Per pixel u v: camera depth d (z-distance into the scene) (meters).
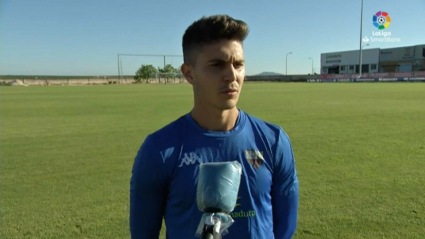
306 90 29.08
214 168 1.16
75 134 8.64
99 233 3.37
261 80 74.94
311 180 4.78
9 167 5.64
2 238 3.29
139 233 1.58
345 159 5.86
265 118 10.98
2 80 57.31
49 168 5.57
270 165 1.55
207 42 1.39
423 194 4.21
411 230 3.32
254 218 1.49
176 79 71.00
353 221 3.52
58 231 3.41
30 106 16.67
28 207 3.99
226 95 1.41
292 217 1.68
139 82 72.69
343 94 22.59
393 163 5.58
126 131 9.05
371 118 10.75
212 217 1.12
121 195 4.36
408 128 8.83
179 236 1.49
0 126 10.08
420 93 22.55
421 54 65.06
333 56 79.31
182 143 1.50
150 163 1.49
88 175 5.20
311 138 7.65
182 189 1.46
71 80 63.62
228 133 1.51
